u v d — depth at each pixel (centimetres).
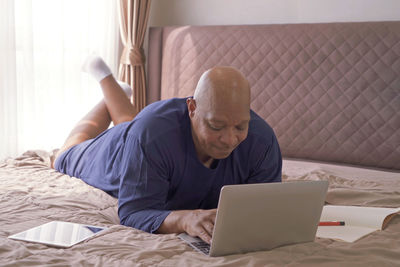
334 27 323
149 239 138
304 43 329
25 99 324
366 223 160
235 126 131
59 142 348
